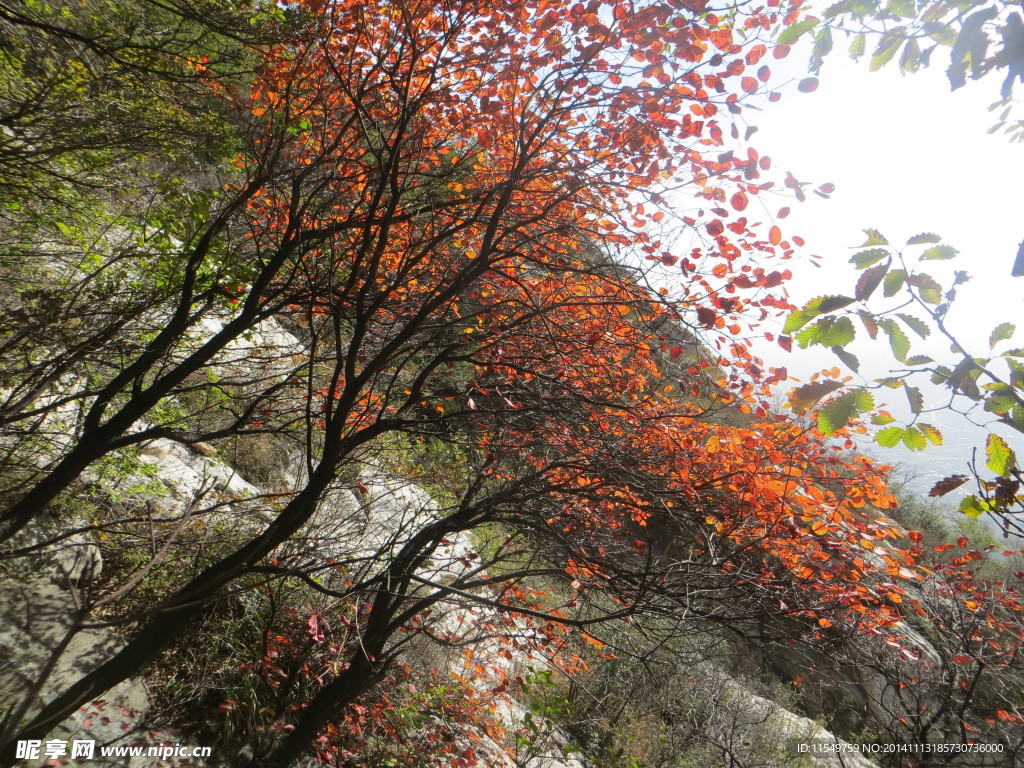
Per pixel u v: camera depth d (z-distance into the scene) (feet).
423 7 9.18
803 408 3.95
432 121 10.84
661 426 11.85
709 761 17.71
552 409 11.78
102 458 13.67
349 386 9.15
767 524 10.66
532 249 11.22
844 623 10.44
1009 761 13.09
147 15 10.46
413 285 13.33
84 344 9.43
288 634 14.42
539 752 16.44
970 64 3.74
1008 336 3.41
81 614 6.30
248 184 10.44
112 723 10.98
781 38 5.23
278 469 20.71
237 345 14.29
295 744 12.35
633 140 10.02
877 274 3.59
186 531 14.28
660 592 10.08
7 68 10.31
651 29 8.55
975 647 14.08
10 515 8.94
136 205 13.23
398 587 12.35
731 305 10.36
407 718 15.01
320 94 10.09
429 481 17.06
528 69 9.51
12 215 11.93
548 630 13.91
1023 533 3.47
